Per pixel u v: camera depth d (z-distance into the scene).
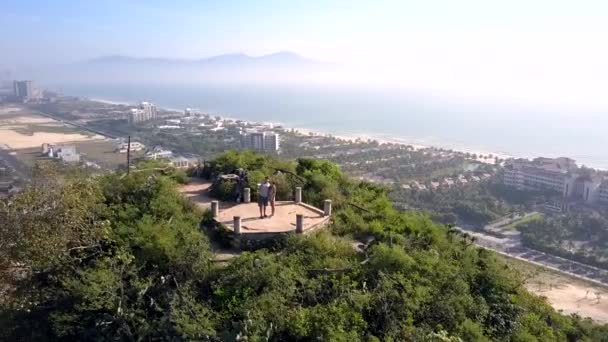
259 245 16.73
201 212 18.75
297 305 13.06
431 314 13.91
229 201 21.17
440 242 19.44
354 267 14.84
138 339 11.87
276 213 19.55
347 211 21.28
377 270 14.91
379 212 21.84
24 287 13.71
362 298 13.10
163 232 14.95
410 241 18.50
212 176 24.88
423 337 12.58
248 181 21.75
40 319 13.09
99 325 12.34
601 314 39.84
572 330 19.97
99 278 12.86
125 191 18.33
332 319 12.09
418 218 22.22
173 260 13.98
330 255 16.08
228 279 13.52
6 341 12.69
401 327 13.08
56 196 14.31
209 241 16.70
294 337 11.95
